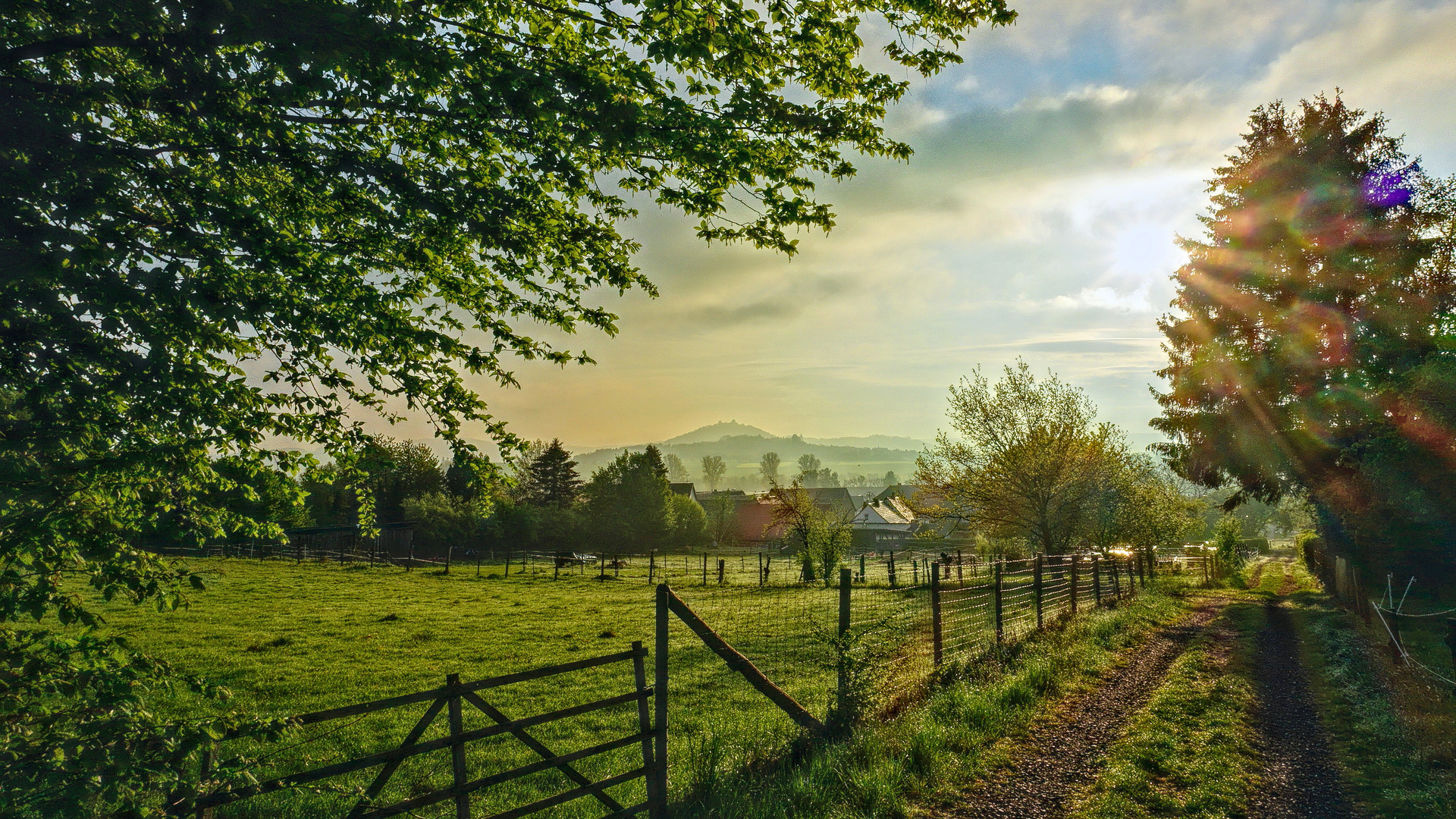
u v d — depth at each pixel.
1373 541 19.44
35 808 2.99
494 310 7.06
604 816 5.55
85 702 3.46
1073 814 5.93
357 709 4.04
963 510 33.09
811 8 5.93
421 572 43.22
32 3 4.09
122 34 4.33
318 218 6.05
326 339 5.43
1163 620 17.95
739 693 11.77
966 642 11.53
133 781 3.22
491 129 5.39
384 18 4.43
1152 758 7.09
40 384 3.85
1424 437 15.35
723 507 95.00
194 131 4.89
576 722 10.34
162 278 4.29
